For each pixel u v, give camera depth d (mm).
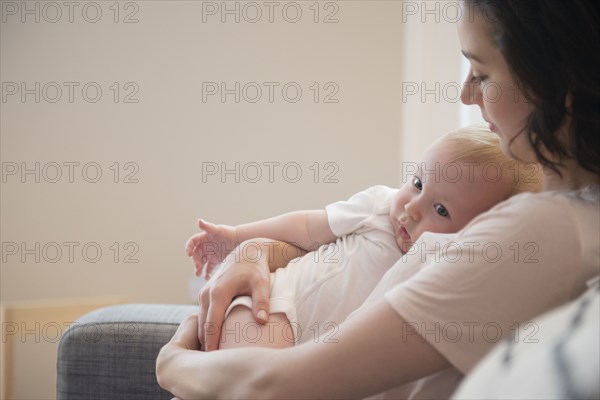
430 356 710
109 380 1256
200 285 2404
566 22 697
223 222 2730
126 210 2707
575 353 531
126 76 2682
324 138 2727
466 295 703
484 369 610
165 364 887
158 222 2715
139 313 1298
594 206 724
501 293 699
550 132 737
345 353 713
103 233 2707
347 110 2717
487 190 959
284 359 736
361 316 735
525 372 556
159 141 2699
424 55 2156
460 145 979
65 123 2676
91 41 2662
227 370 770
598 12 697
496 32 737
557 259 695
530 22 711
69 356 1270
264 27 2693
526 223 706
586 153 735
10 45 2648
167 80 2688
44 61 2660
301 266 1006
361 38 2693
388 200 1072
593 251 698
